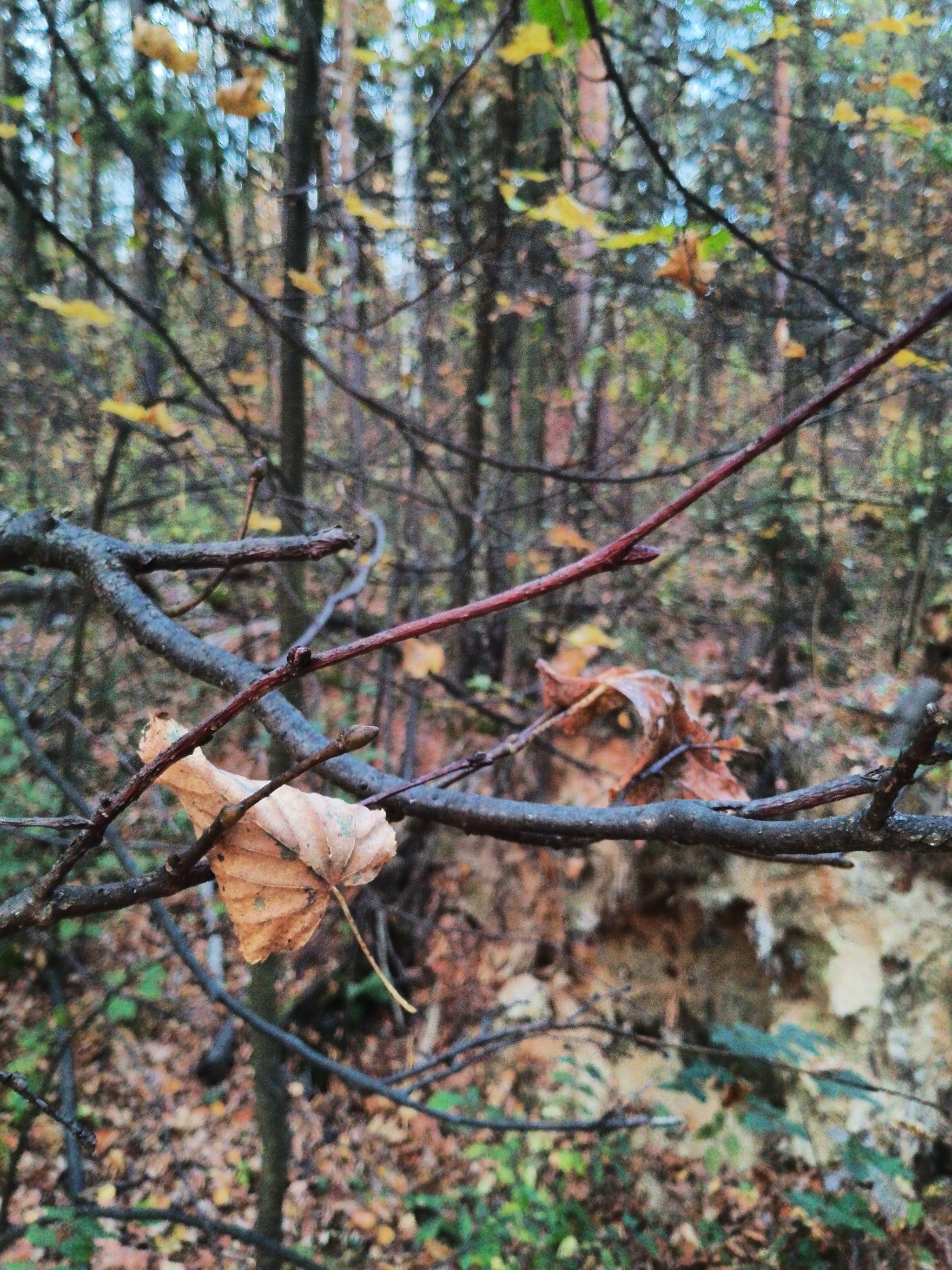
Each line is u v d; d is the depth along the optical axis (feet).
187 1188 9.13
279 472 9.00
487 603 1.66
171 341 8.04
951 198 11.80
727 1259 12.25
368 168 8.18
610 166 8.73
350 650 1.70
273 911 2.00
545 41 6.09
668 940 15.61
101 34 9.14
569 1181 13.57
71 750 10.96
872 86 8.87
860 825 1.77
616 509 16.03
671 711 3.10
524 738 3.10
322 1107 14.93
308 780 11.23
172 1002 14.40
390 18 13.82
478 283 11.99
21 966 14.25
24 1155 12.03
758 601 16.65
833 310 10.74
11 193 7.15
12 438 14.03
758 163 12.75
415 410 16.05
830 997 13.60
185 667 3.51
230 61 8.20
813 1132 13.37
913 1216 12.12
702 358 12.83
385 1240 12.76
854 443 16.53
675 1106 14.42
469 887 17.21
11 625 15.19
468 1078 15.20
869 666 14.03
